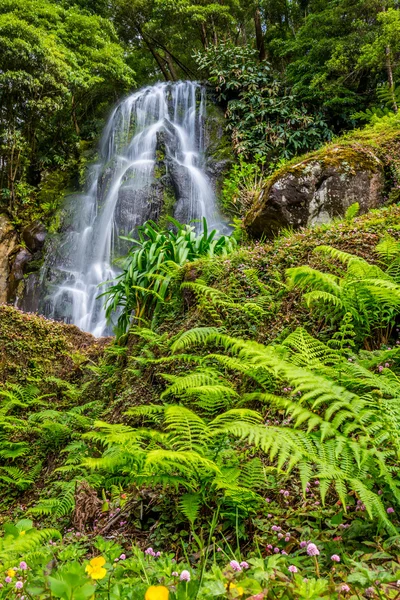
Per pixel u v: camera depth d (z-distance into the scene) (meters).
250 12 17.80
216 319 3.57
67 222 13.16
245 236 5.81
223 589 1.00
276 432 1.52
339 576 1.22
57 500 2.68
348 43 11.11
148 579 1.22
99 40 15.09
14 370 5.57
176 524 1.92
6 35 11.74
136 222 12.09
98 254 12.23
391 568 1.22
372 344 2.79
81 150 16.20
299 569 1.30
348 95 12.41
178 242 4.95
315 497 1.74
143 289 4.46
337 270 3.27
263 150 12.72
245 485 1.76
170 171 12.95
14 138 13.02
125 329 5.13
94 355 5.88
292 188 5.20
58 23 14.24
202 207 12.38
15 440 4.42
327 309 2.92
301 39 12.51
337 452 1.43
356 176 5.16
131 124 15.40
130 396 3.80
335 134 12.84
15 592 1.25
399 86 10.23
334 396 1.67
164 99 15.52
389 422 1.62
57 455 4.02
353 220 4.16
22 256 12.27
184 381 2.15
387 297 2.50
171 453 1.41
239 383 2.88
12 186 13.35
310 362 2.09
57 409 4.98
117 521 2.18
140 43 19.94
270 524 1.65
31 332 5.95
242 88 14.56
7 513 3.44
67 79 13.06
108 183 13.66
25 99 12.80
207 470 1.67
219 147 13.89
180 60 20.25
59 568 1.18
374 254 3.30
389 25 9.26
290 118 12.98
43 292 11.51
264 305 3.46
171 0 16.09
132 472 1.78
